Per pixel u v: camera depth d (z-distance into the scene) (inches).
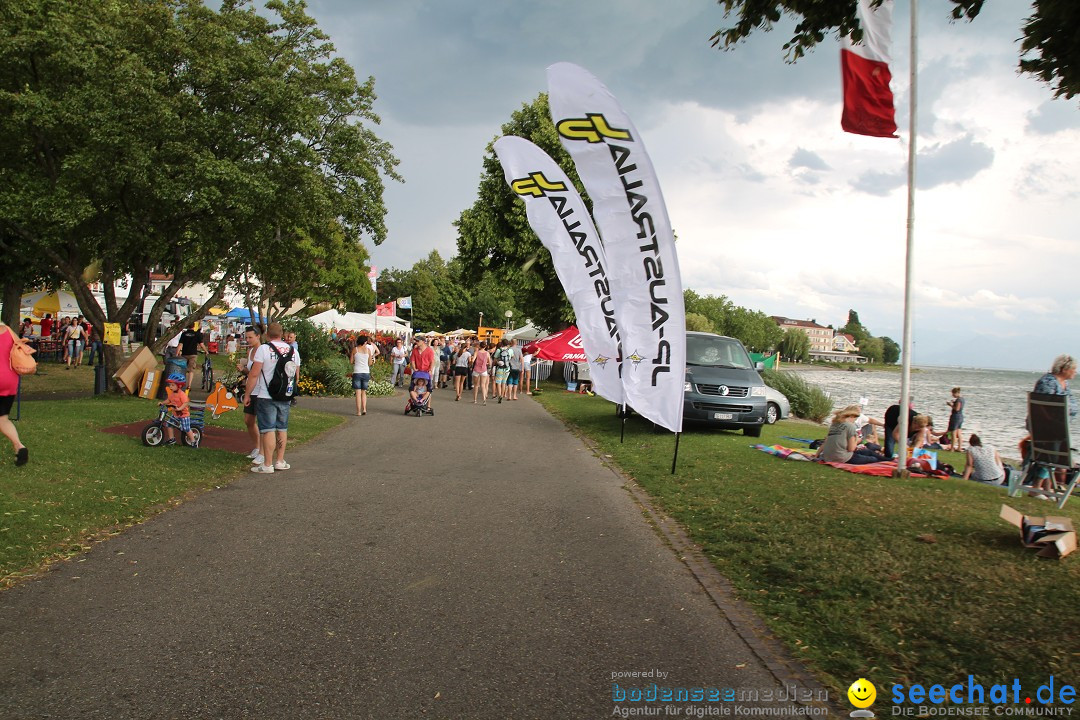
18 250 706.2
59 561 215.2
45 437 400.8
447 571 221.6
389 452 466.6
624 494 355.9
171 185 605.6
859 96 359.6
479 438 562.3
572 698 143.6
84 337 1176.2
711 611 194.9
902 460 393.4
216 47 651.5
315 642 165.8
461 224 1446.9
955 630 172.4
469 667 155.7
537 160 504.1
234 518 275.4
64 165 586.9
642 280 400.5
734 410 594.6
